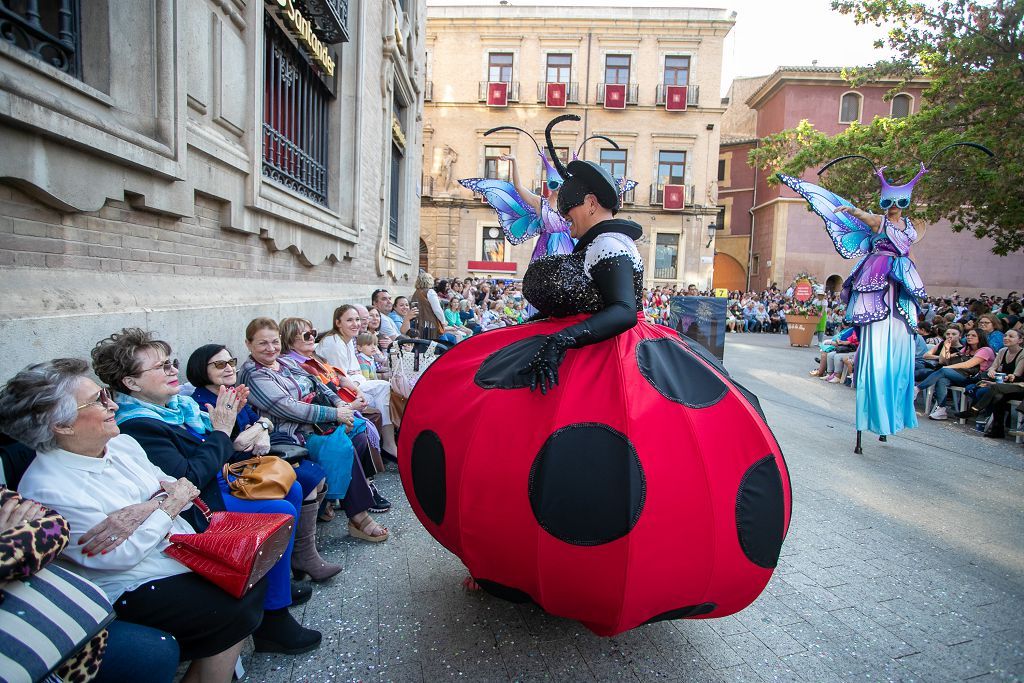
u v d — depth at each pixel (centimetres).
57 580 144
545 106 2766
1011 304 1502
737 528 194
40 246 262
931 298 2467
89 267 293
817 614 267
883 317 530
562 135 2794
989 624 262
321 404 338
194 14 384
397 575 293
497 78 2795
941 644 246
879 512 396
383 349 597
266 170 542
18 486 170
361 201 823
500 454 200
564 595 199
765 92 3155
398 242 1322
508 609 263
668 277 2841
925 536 358
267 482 245
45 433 166
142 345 223
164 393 227
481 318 1298
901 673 226
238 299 441
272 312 486
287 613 231
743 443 200
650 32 2723
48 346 248
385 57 937
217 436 231
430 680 214
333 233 681
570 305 217
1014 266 2908
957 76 1265
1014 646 246
